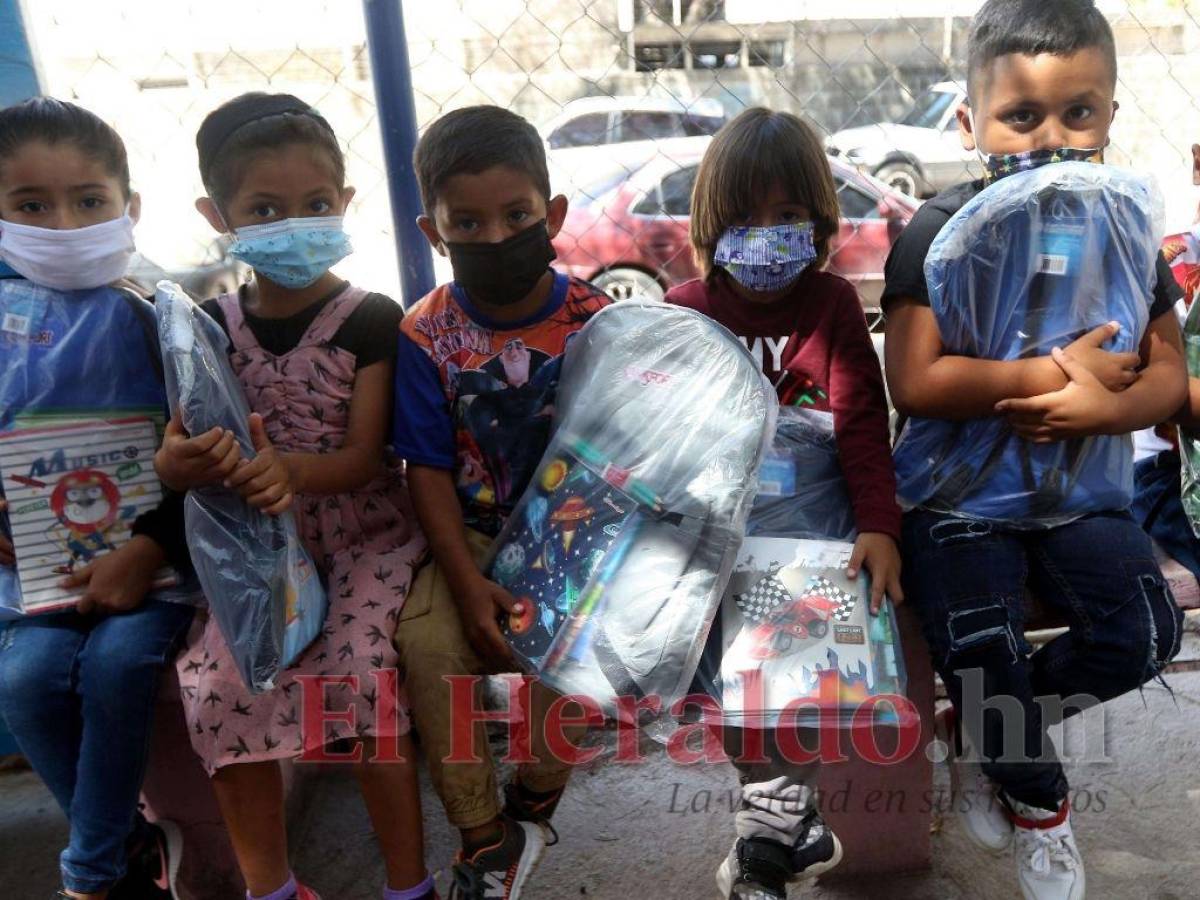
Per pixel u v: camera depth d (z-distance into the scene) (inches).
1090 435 59.0
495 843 58.9
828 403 66.6
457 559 60.2
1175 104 201.2
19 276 65.2
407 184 76.2
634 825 76.3
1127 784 77.7
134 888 64.2
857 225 147.2
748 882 59.6
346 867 73.5
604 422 58.7
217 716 57.9
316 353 63.2
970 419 61.9
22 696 60.2
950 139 201.0
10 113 60.7
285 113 60.3
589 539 57.3
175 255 122.4
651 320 59.4
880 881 70.2
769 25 203.8
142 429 62.6
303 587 57.8
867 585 59.5
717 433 56.4
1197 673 90.1
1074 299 58.5
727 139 65.2
